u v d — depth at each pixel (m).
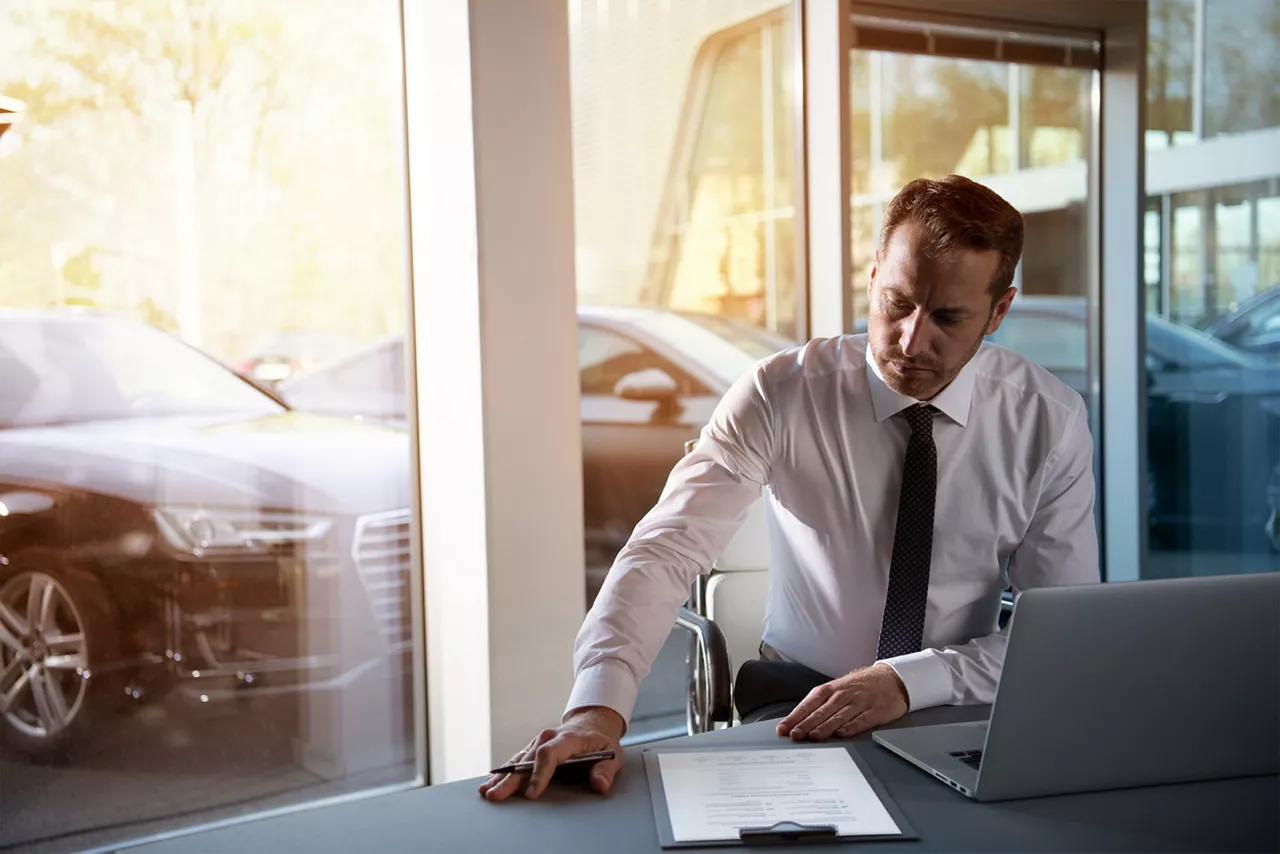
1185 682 1.08
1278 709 1.12
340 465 2.72
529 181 2.50
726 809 1.06
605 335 2.96
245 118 2.56
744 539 2.07
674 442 3.07
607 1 2.89
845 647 1.75
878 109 3.19
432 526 2.77
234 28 2.54
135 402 2.49
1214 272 3.70
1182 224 3.63
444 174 2.57
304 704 2.71
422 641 2.84
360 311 2.72
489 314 2.47
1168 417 3.69
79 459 2.45
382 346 2.75
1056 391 1.74
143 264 2.48
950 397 1.68
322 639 2.72
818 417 1.73
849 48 3.06
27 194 2.36
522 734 2.58
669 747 1.25
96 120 2.41
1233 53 3.64
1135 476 3.59
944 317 1.47
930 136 3.28
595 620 1.45
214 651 2.61
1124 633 1.05
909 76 3.23
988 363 1.75
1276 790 1.11
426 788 1.13
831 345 1.79
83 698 2.48
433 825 1.03
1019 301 3.50
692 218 3.04
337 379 2.71
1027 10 3.29
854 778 1.14
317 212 2.66
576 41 2.86
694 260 3.06
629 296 2.98
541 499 2.57
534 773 1.12
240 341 2.60
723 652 1.71
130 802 2.54
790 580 1.81
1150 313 3.62
